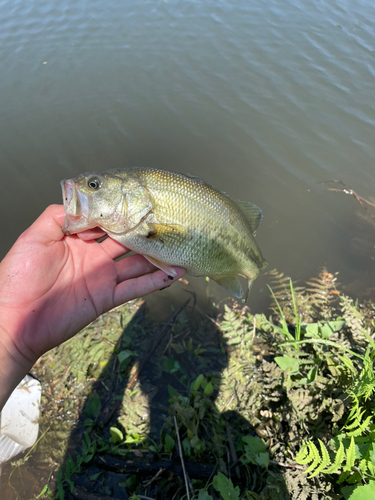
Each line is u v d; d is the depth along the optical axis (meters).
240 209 0.41
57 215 0.35
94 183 0.35
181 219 0.36
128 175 0.36
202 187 0.38
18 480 0.37
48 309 0.33
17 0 1.56
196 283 0.59
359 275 0.60
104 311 0.36
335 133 0.89
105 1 1.52
